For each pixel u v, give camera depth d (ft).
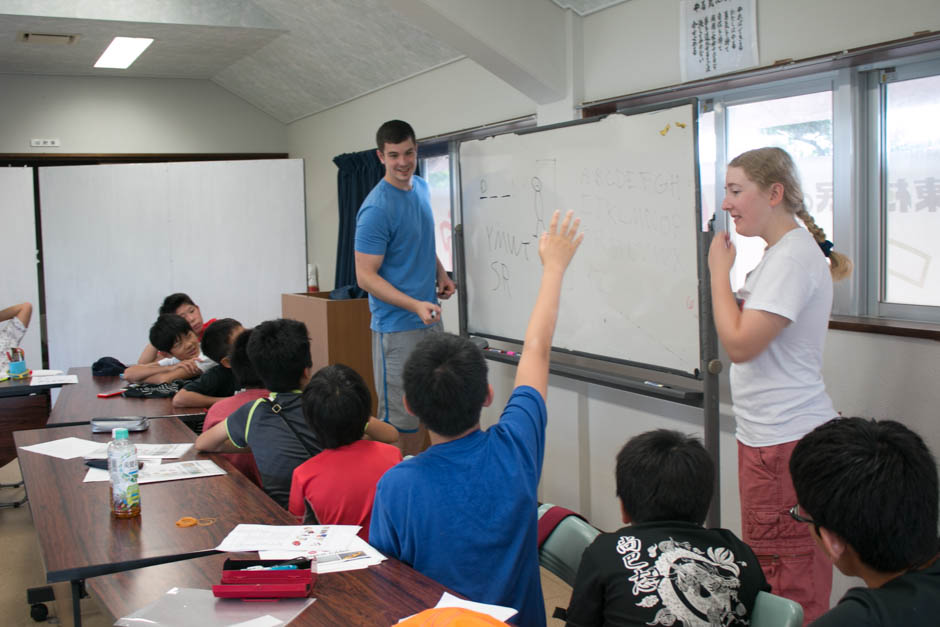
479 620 3.31
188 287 20.20
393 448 6.61
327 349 13.35
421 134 15.60
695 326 8.40
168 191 20.11
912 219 7.93
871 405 7.77
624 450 5.08
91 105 21.08
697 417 9.66
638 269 9.11
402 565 4.96
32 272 20.35
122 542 5.67
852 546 3.38
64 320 20.48
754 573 4.50
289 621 4.30
